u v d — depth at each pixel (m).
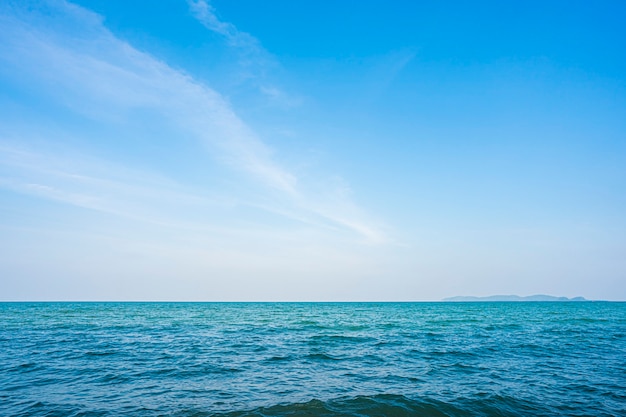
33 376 15.41
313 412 10.59
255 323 47.03
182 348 23.75
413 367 17.56
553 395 12.61
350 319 56.97
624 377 15.43
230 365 18.00
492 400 11.88
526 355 21.05
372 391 12.98
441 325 43.88
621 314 75.62
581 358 20.06
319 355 21.00
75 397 12.28
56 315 61.12
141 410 10.84
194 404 11.41
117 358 19.78
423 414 10.59
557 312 87.06
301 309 108.31
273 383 14.27
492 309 112.12
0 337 28.64
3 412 10.72
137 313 71.56
